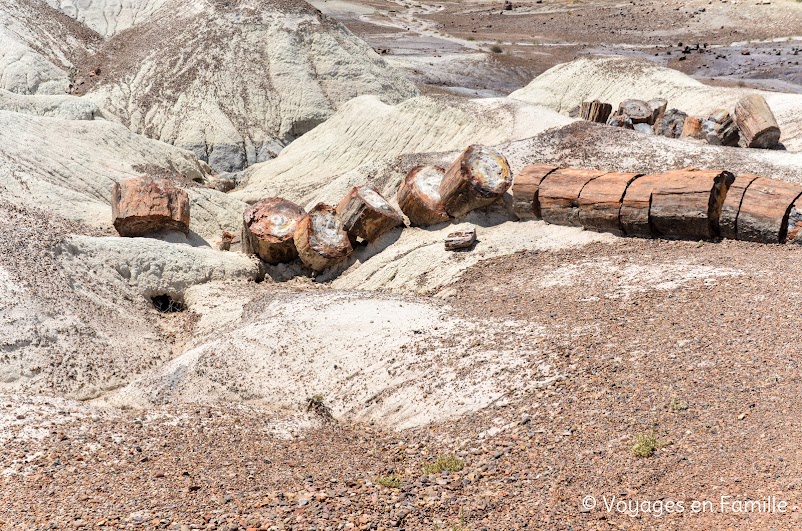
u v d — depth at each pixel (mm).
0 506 8445
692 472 8133
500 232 19672
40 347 14359
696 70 54250
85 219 22328
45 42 47031
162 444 10461
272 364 13695
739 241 16656
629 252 16891
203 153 40562
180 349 16438
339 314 14844
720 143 24828
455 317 14242
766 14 68812
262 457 10039
